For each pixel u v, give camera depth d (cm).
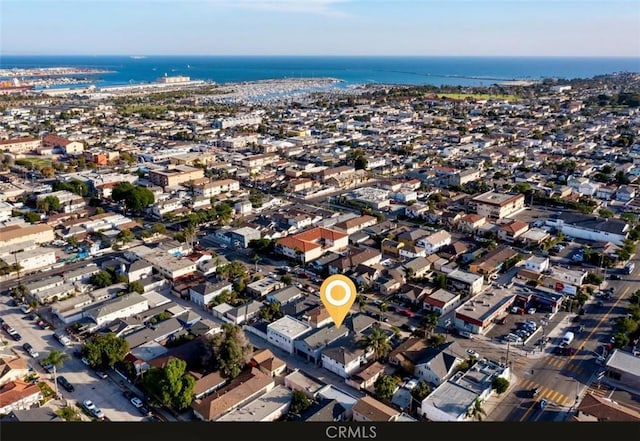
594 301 14062
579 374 10869
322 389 10031
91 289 14512
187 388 9600
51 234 18150
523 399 10019
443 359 10800
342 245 17812
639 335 12169
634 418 8956
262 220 19725
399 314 13538
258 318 13262
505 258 16088
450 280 14825
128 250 17025
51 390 10256
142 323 12631
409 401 9894
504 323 12962
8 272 15525
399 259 16950
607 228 18238
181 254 16938
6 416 8856
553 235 18812
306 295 14262
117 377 10788
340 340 11688
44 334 12450
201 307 13975
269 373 10694
